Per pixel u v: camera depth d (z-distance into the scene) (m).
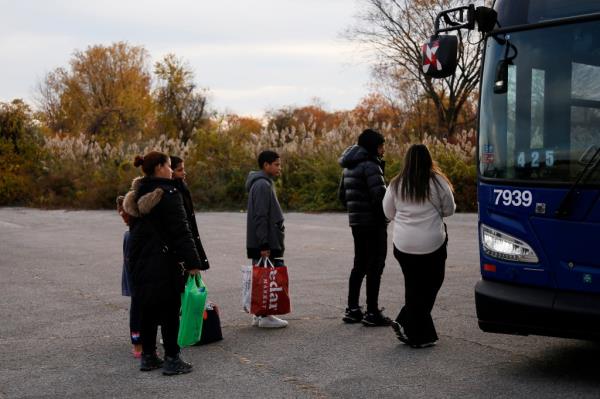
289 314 8.98
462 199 23.27
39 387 6.23
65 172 30.94
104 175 29.95
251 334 7.99
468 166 23.58
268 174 8.27
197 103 42.06
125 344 7.70
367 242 8.17
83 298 10.29
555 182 6.01
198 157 29.48
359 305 9.24
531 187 6.13
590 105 5.89
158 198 6.36
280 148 27.77
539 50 6.23
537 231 6.10
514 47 6.39
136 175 28.95
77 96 65.50
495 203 6.38
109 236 18.83
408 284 7.25
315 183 25.81
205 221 22.17
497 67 6.45
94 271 12.85
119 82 65.50
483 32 6.69
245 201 27.66
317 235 17.91
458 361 6.79
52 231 20.31
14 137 33.09
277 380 6.30
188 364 6.60
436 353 7.08
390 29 41.88
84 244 17.09
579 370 6.46
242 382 6.27
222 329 8.27
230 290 10.72
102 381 6.39
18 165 32.22
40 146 33.66
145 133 43.34
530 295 6.08
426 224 7.10
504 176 6.35
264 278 8.16
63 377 6.52
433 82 40.94
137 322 7.11
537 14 6.29
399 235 7.19
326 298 9.96
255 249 8.28
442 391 5.91
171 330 6.55
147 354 6.70
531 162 6.18
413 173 7.09
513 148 6.32
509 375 6.33
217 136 30.20
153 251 6.43
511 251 6.25
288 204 26.12
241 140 30.31
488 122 6.52
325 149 27.08
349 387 6.06
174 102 41.81
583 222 5.85
